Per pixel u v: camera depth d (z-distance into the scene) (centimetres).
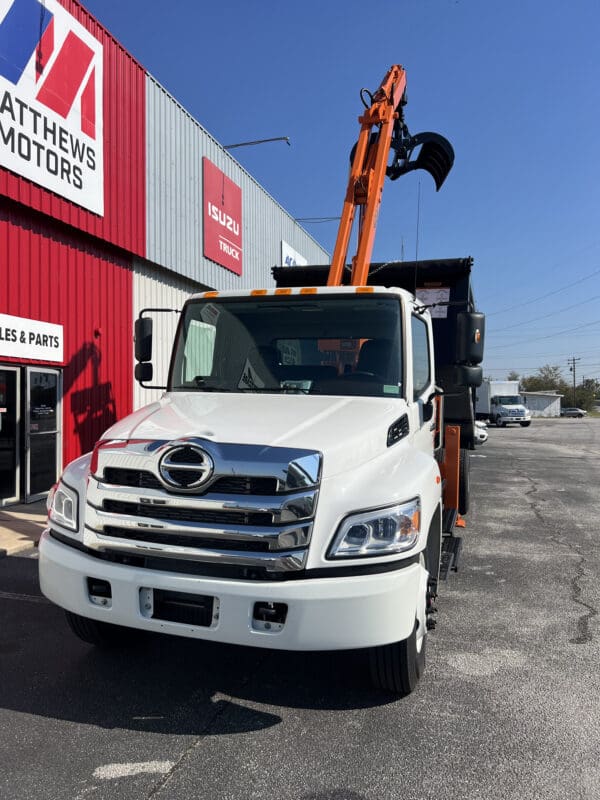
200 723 322
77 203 986
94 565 317
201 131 1445
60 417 998
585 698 352
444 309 783
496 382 4331
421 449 438
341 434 327
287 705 342
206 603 295
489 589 557
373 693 357
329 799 261
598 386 11650
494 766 285
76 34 971
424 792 265
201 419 351
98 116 1033
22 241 905
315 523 292
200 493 301
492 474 1424
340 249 680
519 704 345
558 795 264
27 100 870
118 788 266
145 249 1205
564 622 475
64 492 348
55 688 360
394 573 297
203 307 480
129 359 1195
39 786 267
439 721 325
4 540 700
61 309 991
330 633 283
